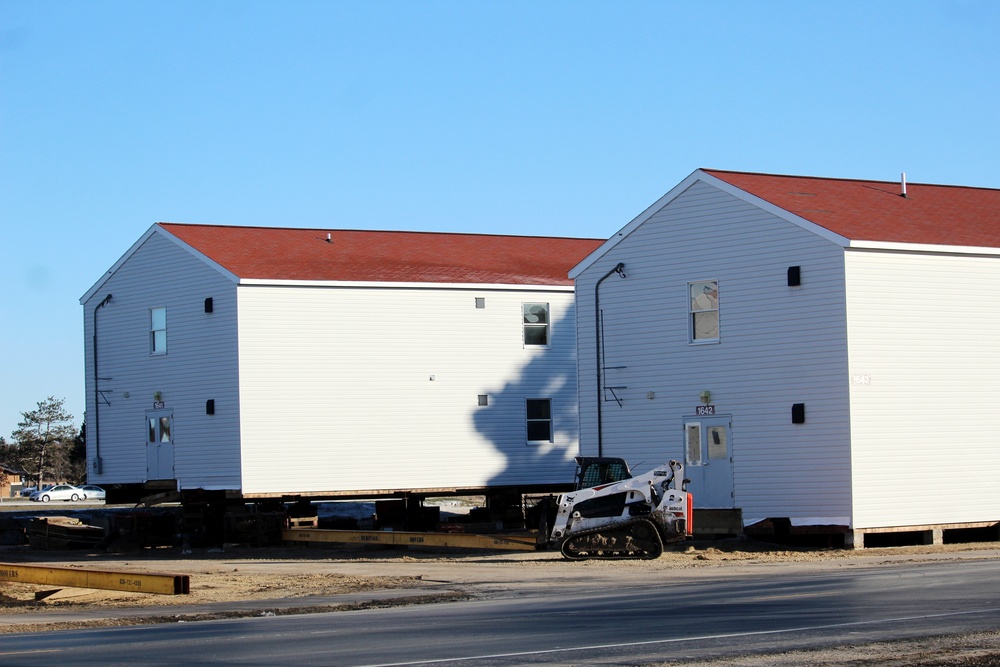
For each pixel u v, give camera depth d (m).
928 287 31.17
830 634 13.67
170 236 41.56
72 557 36.75
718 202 33.06
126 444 42.84
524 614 16.86
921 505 30.48
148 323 42.22
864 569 22.92
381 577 24.61
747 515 31.89
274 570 28.27
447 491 41.69
